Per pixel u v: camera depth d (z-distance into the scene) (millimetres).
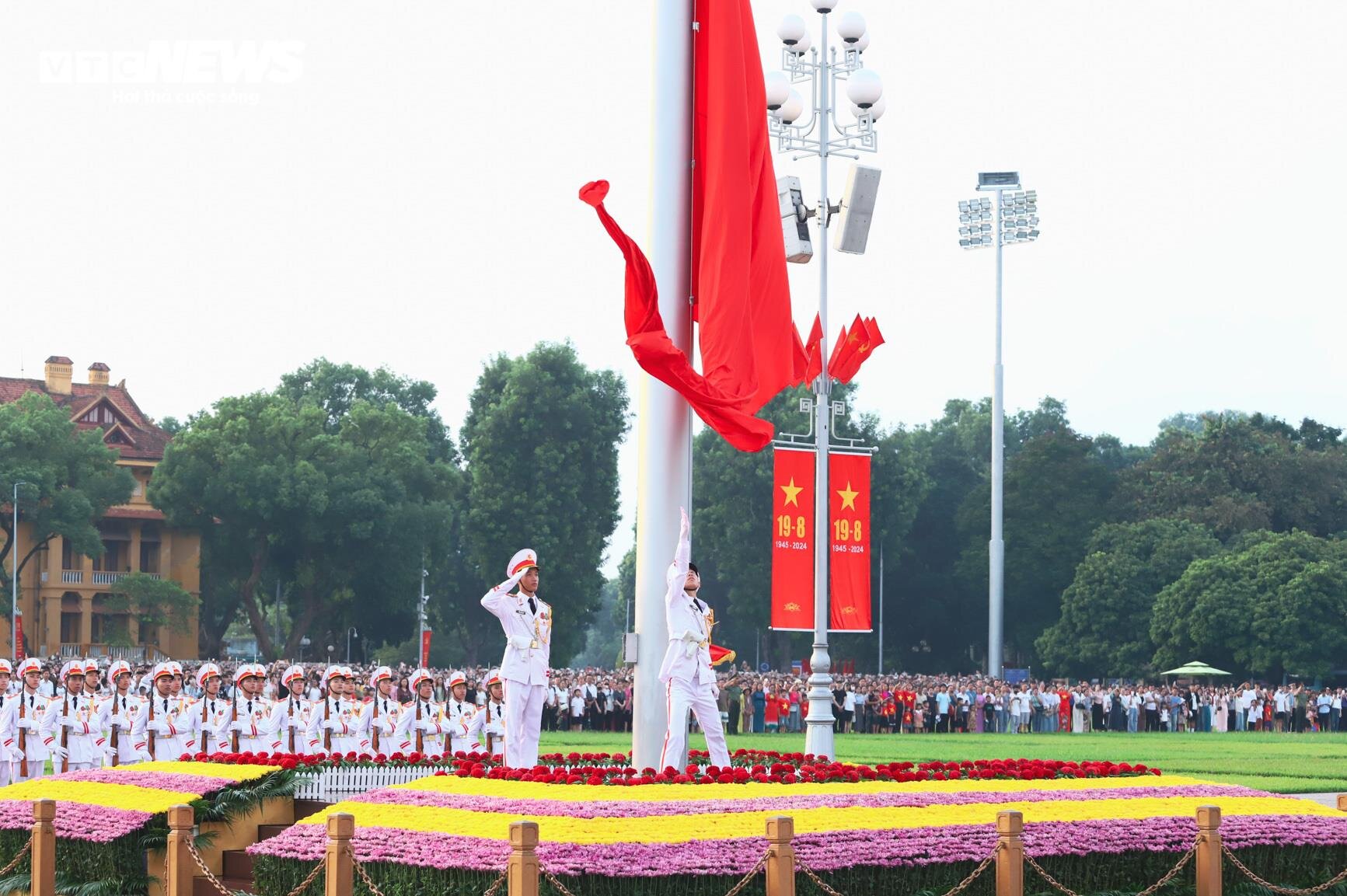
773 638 139250
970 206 88500
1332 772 47219
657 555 26859
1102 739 70188
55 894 21984
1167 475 137875
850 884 18609
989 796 22172
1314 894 22422
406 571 121875
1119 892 20734
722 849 18312
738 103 27828
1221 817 22234
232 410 121875
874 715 74688
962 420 181500
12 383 137500
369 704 33062
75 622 126688
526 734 25953
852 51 41656
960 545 147750
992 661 85062
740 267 27625
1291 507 133750
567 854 17797
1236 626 106625
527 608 26469
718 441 135125
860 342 41562
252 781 24062
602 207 26094
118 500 119438
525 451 122938
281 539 120438
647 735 26562
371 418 126812
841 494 42094
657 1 28547
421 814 20156
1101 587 118188
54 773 33531
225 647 146250
